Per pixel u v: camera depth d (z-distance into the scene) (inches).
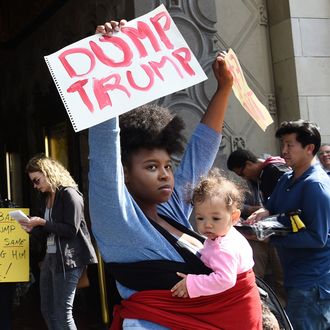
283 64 280.1
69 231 189.2
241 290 79.7
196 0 241.4
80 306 302.8
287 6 276.5
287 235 149.2
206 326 77.3
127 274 79.0
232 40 278.2
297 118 273.6
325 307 149.6
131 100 83.5
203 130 105.5
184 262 79.8
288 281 154.7
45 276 196.1
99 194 75.8
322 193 147.9
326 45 280.4
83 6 319.0
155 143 83.7
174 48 91.2
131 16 240.5
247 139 272.8
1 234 195.3
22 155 442.9
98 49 85.1
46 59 81.7
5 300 199.0
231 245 80.4
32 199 419.8
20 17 423.8
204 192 82.7
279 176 203.6
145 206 85.6
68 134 352.2
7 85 485.1
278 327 98.8
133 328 77.5
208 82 239.1
